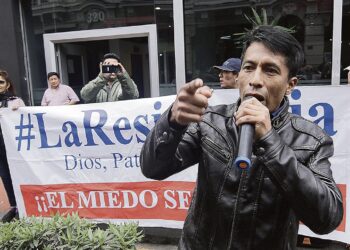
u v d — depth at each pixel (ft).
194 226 4.32
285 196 3.54
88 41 19.08
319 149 3.98
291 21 16.33
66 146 11.68
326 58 16.05
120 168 11.40
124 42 18.83
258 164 3.89
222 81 11.88
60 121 11.62
